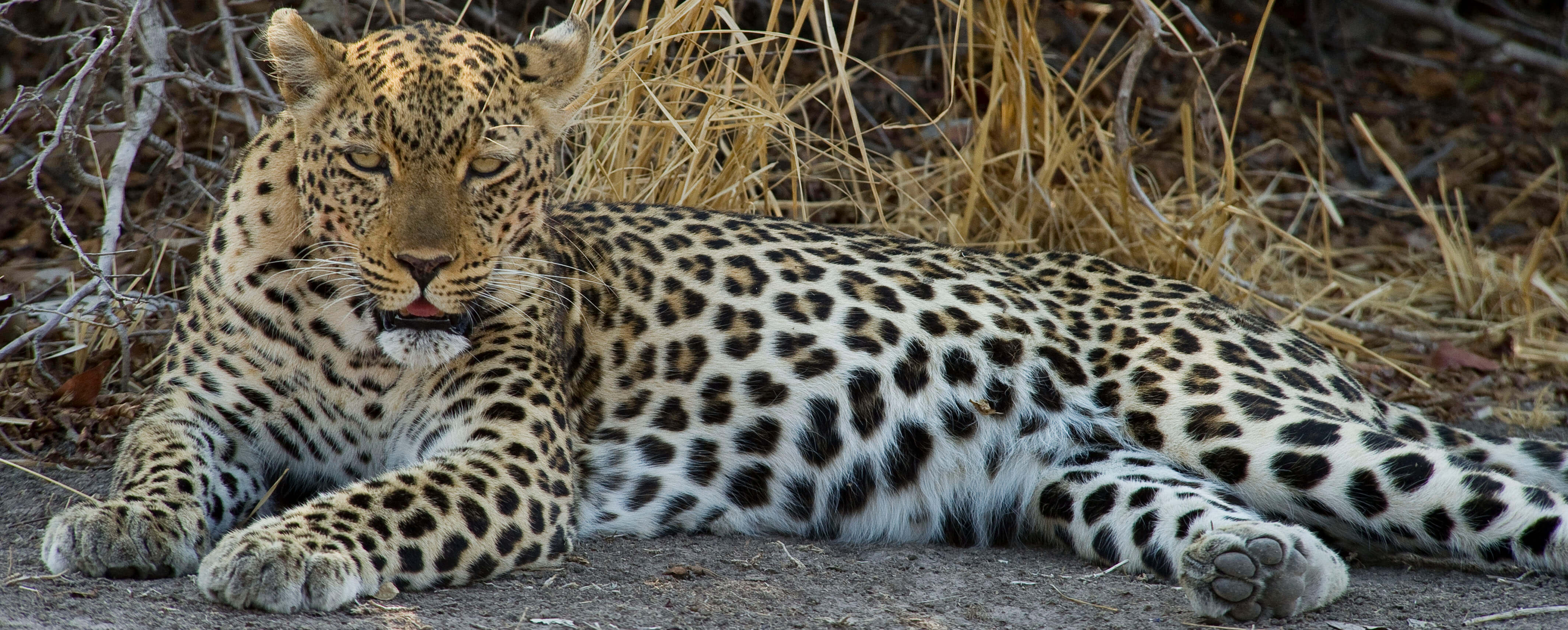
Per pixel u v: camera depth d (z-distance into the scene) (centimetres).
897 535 765
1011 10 1594
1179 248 1183
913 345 763
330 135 636
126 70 920
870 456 758
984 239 1208
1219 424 729
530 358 693
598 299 754
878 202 1072
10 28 994
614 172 1031
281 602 557
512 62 683
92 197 1170
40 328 891
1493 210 1614
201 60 1183
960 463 763
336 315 671
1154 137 1563
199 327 703
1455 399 1088
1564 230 1559
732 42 1044
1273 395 741
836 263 795
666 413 745
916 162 1348
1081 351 774
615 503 735
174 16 1207
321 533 579
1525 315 1291
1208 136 1488
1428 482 678
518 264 690
